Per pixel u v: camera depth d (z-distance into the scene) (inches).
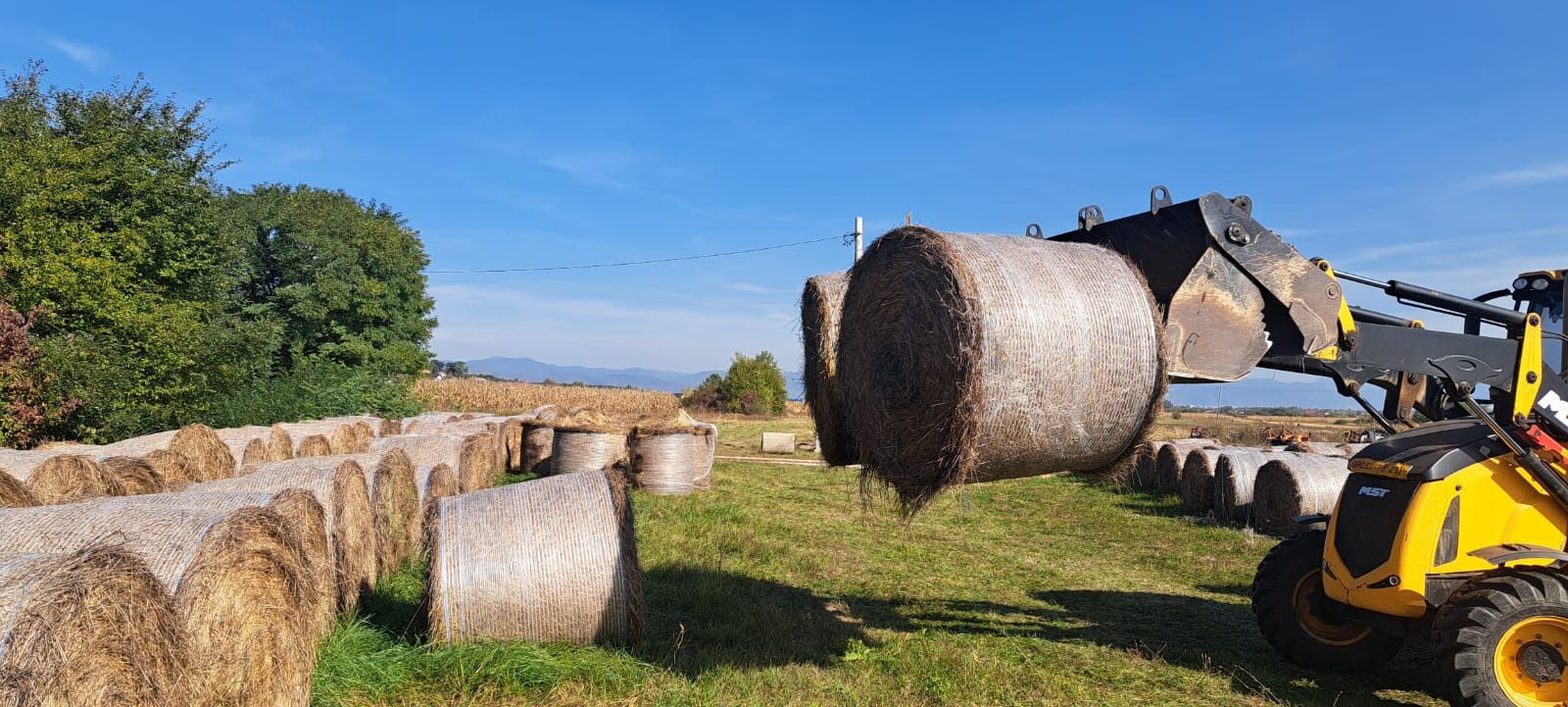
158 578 146.3
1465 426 232.1
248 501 197.0
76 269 598.5
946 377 189.0
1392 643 238.7
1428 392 244.4
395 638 227.1
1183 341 202.2
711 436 650.8
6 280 561.6
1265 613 249.9
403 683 201.5
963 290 183.6
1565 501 210.7
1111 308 194.4
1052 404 189.5
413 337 1583.4
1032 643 264.5
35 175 617.0
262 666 168.9
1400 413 239.8
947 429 190.1
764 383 2037.4
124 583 126.9
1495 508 212.7
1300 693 226.2
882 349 212.7
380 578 296.8
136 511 167.2
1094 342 190.7
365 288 1382.9
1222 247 202.5
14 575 117.3
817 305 300.7
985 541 452.4
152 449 333.7
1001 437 190.4
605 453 605.0
